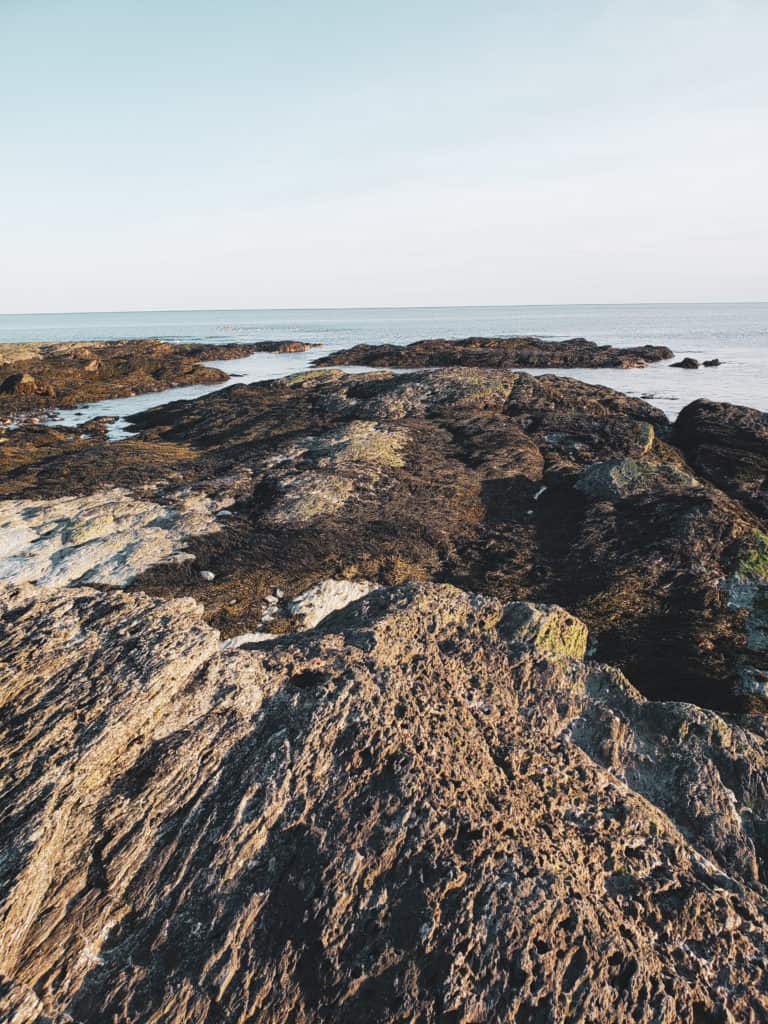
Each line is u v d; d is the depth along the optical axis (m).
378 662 11.73
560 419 43.88
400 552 26.33
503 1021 7.41
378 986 7.66
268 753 9.58
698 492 28.72
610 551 25.58
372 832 8.87
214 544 26.45
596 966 7.88
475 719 11.50
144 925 8.05
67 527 27.73
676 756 12.54
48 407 65.31
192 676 10.51
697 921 8.95
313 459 35.41
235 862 8.52
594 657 19.97
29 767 8.73
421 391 50.56
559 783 10.62
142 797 8.86
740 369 82.31
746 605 21.86
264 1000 7.64
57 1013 7.27
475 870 8.51
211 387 79.06
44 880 7.89
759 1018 8.06
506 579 24.66
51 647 10.59
